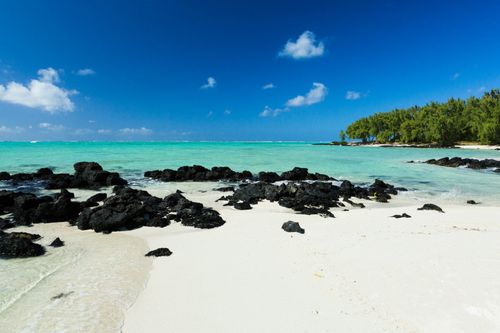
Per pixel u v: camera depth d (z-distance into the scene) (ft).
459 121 346.33
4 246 36.42
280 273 30.25
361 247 35.70
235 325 22.18
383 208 64.28
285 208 63.36
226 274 30.71
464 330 19.63
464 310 21.54
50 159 171.94
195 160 177.99
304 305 24.20
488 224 47.75
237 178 109.09
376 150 297.53
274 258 34.30
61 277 30.76
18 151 244.42
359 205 66.49
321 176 107.24
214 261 34.30
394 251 33.50
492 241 36.14
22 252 36.35
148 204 61.16
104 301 26.13
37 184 94.27
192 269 32.37
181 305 25.26
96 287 28.63
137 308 25.05
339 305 23.82
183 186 94.58
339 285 26.84
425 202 71.51
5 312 24.39
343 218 53.52
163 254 36.76
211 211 56.70
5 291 27.76
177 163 158.81
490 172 126.41
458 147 311.27
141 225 49.73
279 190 70.08
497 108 315.78
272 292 26.55
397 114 444.55
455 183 98.84
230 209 62.03
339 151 283.38
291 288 27.04
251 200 68.28
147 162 162.91
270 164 159.43
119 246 40.42
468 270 27.37
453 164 148.87
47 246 40.19
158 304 25.55
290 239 41.04
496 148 280.92
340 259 32.50
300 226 47.96
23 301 26.07
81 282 29.66
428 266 28.73
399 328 20.49
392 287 25.49
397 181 103.24
